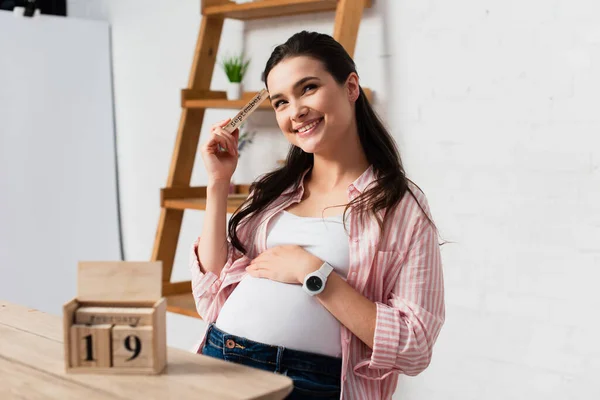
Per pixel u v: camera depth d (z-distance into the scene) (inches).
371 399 64.2
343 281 62.4
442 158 101.7
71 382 45.4
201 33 121.1
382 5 106.2
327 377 62.2
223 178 72.2
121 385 44.8
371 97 108.3
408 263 64.1
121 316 47.2
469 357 100.4
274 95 67.9
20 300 139.2
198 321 131.3
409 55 104.0
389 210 64.4
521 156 94.7
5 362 49.6
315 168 70.5
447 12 100.2
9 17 138.6
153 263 48.2
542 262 93.8
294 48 66.7
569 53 90.4
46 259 141.8
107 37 146.8
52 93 142.5
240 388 44.2
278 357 62.0
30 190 140.2
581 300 91.0
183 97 120.2
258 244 69.7
